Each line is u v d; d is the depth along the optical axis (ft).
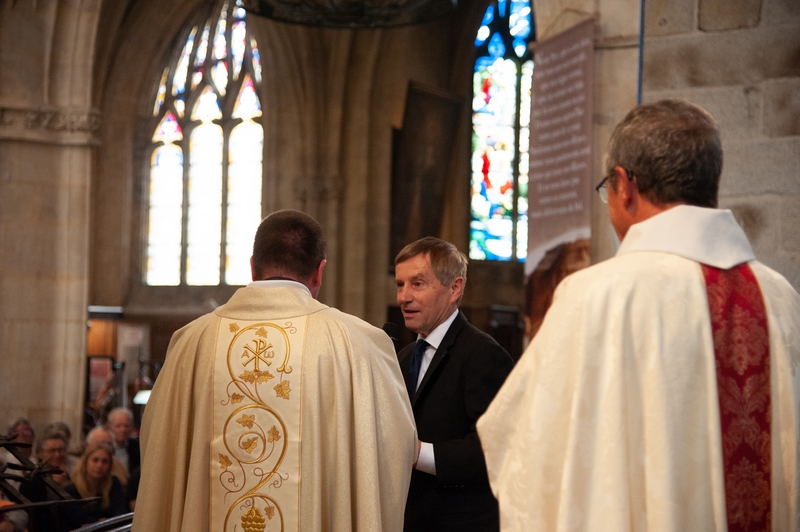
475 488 9.21
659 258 4.93
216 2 62.64
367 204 54.24
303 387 7.99
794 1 12.89
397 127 55.11
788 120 12.84
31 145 36.19
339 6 33.09
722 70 13.30
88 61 36.58
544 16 20.15
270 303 8.32
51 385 36.04
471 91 59.72
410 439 8.29
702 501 4.65
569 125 18.60
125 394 46.44
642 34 13.84
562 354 4.86
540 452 4.80
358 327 8.49
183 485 8.00
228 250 61.93
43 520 14.42
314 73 54.13
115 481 18.56
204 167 63.16
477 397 9.21
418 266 9.76
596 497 4.63
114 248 63.00
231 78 62.54
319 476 7.88
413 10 34.32
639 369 4.75
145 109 64.18
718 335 4.79
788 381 4.78
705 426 4.70
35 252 36.14
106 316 61.82
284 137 56.44
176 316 61.98
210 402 8.08
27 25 36.04
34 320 36.04
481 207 60.13
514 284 60.39
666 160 5.06
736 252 5.03
